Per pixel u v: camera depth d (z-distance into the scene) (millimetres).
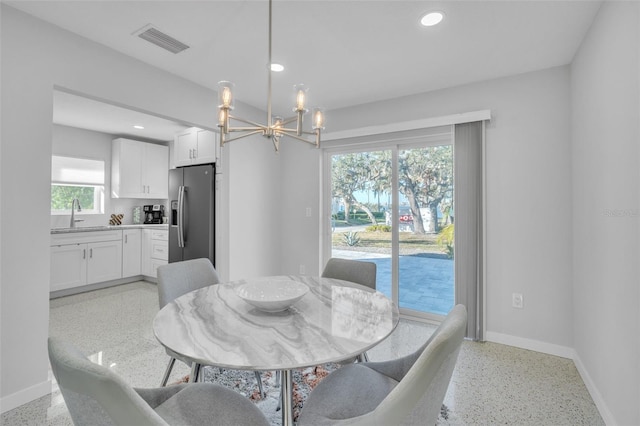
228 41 2277
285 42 2291
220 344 1125
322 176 3914
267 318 1388
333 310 1503
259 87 3104
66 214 4773
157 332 1226
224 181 3596
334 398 1227
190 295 1740
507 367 2377
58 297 4137
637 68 1381
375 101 3424
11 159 1888
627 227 1501
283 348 1096
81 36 2215
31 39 1975
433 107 3113
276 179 4113
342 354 1059
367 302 1631
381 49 2363
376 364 1479
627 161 1491
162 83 2730
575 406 1912
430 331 3098
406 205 3451
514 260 2734
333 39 2236
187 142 4156
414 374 880
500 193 2789
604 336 1799
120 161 5023
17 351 1898
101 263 4512
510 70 2670
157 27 2117
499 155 2797
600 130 1829
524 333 2699
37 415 1809
